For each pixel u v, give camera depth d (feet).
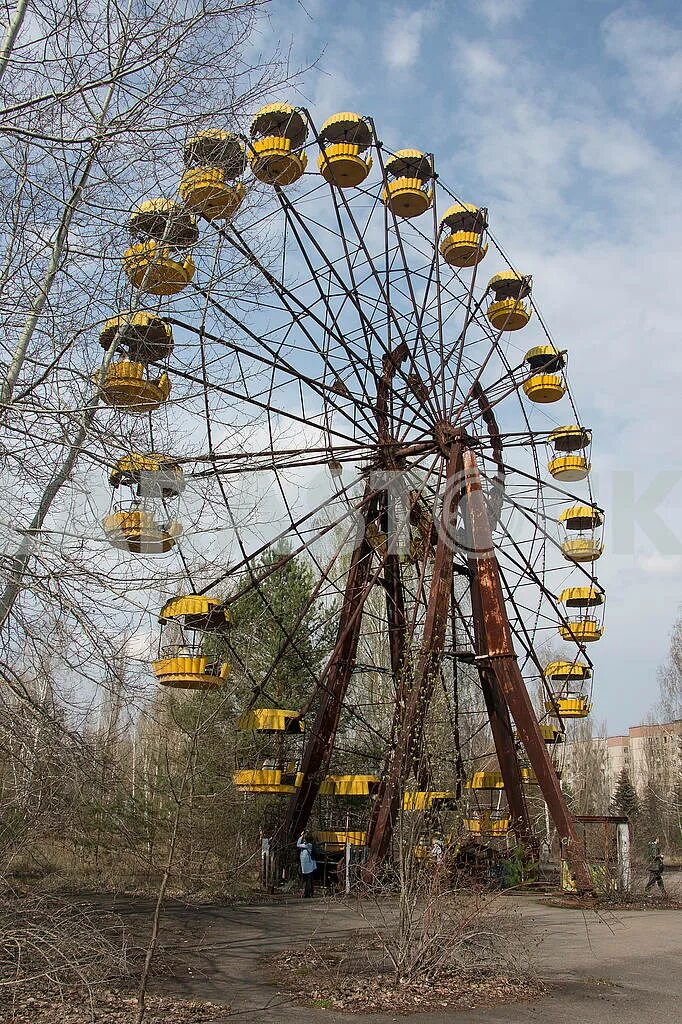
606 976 45.06
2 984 32.86
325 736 82.58
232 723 92.32
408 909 41.06
